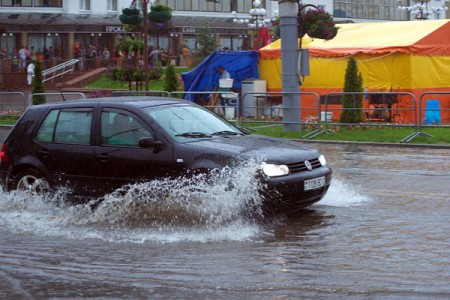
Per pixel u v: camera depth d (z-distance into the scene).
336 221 14.09
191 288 9.88
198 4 99.81
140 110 14.59
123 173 14.30
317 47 40.69
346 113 33.12
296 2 33.09
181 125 14.61
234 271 10.66
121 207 14.34
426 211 15.00
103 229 13.62
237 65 43.12
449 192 17.38
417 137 29.69
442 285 9.79
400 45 37.38
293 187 13.69
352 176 20.28
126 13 64.94
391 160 24.08
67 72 74.62
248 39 102.12
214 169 13.47
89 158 14.68
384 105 34.00
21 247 12.37
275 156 13.79
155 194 13.96
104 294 9.71
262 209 13.52
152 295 9.62
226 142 14.27
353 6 111.38
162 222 14.02
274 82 42.72
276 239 12.66
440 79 38.91
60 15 89.81
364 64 38.81
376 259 11.22
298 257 11.42
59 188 15.02
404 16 120.50
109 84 70.62
